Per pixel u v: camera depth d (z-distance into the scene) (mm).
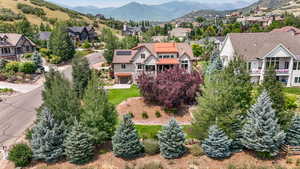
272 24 100188
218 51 55062
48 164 19609
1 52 62250
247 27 101562
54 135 19547
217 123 19359
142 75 32469
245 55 41219
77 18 162625
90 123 20562
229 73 20344
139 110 31312
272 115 18250
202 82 31594
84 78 32969
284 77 41844
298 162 18031
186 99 32125
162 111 30875
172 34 131000
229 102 19641
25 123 28766
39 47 80562
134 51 49406
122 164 19312
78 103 21750
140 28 164375
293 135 19391
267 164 18172
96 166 19062
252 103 20641
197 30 118438
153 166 18422
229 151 19328
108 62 62062
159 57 47812
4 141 24328
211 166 18391
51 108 20547
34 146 19656
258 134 18359
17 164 19516
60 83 22828
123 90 42156
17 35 68938
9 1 141625
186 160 19328
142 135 23953
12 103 35812
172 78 31656
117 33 152500
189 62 48156
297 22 98688
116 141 19750
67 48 68000
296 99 34094
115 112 22422
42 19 134750
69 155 19250
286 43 43094
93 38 115750
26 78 48938
